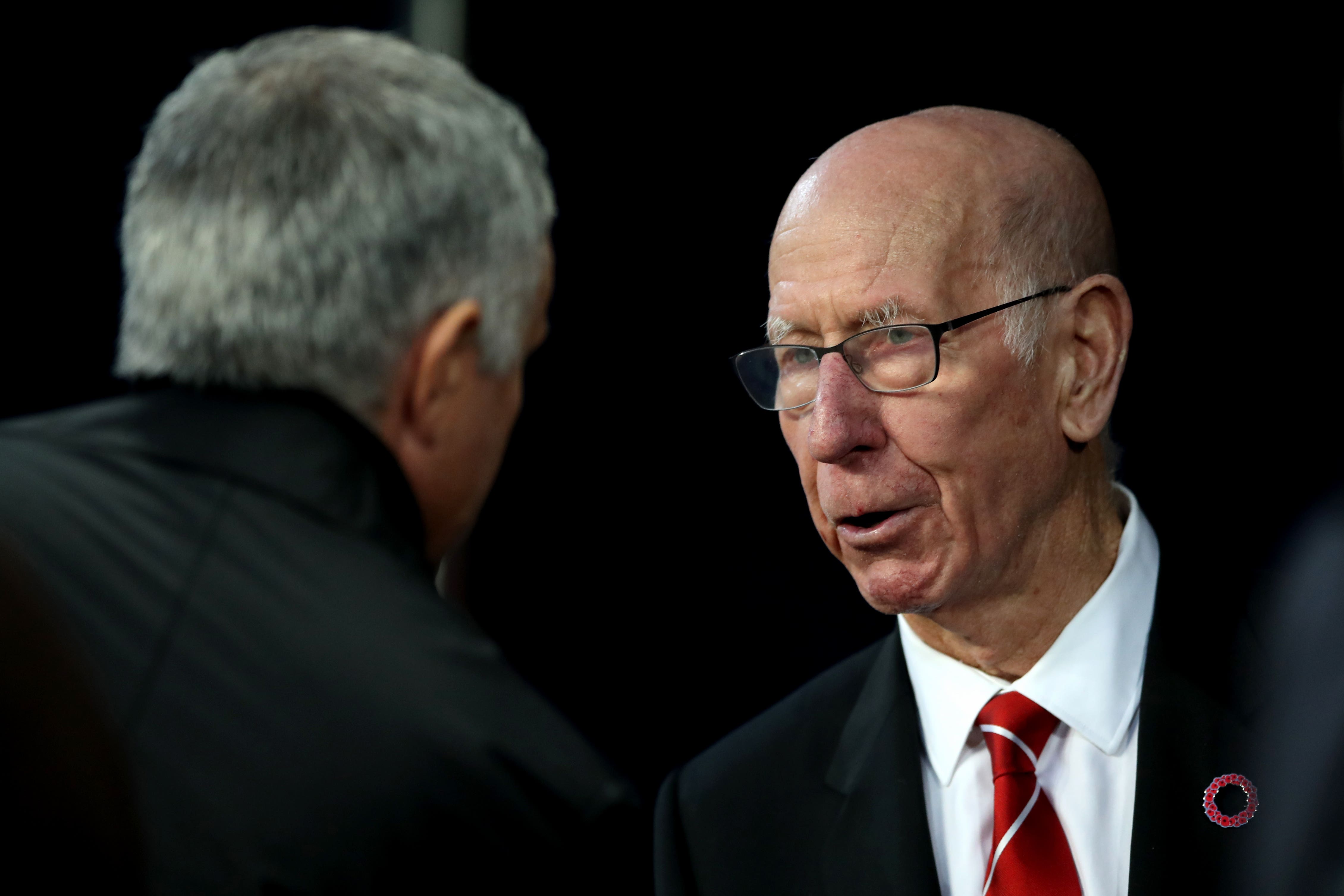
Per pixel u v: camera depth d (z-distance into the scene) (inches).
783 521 275.7
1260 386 248.8
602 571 276.7
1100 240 113.0
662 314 272.5
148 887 65.1
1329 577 63.2
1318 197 241.6
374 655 72.5
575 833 73.0
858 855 111.8
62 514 73.9
